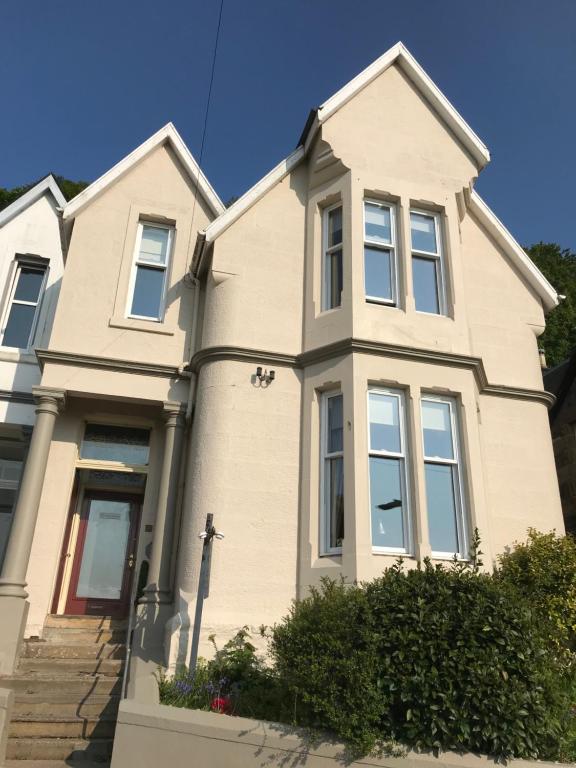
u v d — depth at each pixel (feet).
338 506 29.43
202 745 19.47
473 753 18.63
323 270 34.76
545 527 33.40
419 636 19.43
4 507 40.60
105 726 23.77
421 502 28.78
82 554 34.86
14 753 22.36
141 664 25.17
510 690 18.89
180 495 32.76
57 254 42.04
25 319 40.50
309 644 20.21
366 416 29.73
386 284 34.42
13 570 28.66
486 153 37.93
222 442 30.12
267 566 28.45
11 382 37.11
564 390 44.14
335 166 35.86
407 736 18.79
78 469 35.63
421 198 35.88
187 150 39.96
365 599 20.93
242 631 26.50
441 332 33.01
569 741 19.85
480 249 39.22
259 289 34.04
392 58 38.73
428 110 38.60
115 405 35.24
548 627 21.88
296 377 32.37
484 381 34.47
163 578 30.07
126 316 36.01
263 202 36.19
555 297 38.81
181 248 37.91
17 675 26.48
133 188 38.81
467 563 22.65
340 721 18.62
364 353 30.83
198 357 32.60
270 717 20.90
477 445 31.12
